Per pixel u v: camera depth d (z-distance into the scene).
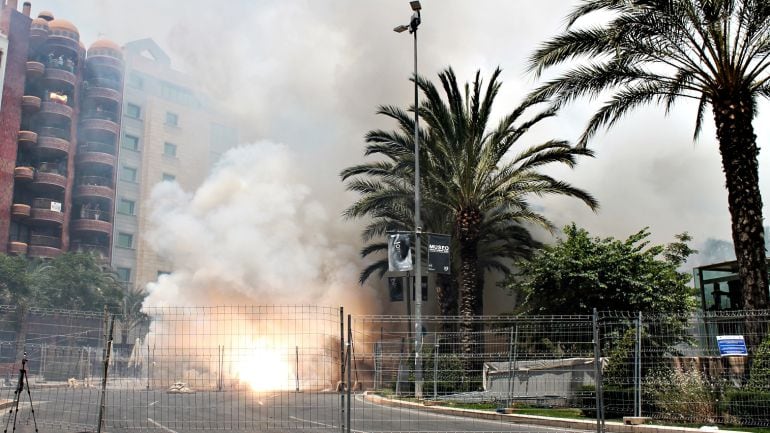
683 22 15.15
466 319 13.40
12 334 13.93
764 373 11.87
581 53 16.66
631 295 19.94
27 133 51.50
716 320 13.09
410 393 12.77
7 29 51.44
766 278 14.19
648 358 13.25
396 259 21.11
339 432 10.64
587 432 11.33
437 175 25.81
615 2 15.58
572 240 21.81
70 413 12.88
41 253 50.88
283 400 16.11
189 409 14.45
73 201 54.91
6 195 49.81
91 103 56.91
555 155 23.86
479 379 13.26
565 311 20.67
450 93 23.70
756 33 14.85
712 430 10.75
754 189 14.51
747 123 14.82
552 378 13.41
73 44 55.34
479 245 31.77
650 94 17.03
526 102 22.89
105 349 9.48
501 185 24.64
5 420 12.70
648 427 11.30
